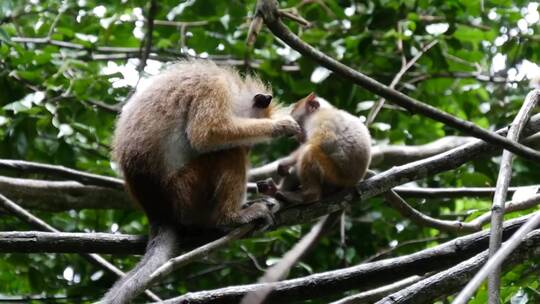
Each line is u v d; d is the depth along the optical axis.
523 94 14.41
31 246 8.25
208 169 8.94
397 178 9.02
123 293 7.36
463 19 15.42
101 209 12.65
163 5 14.79
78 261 13.03
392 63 14.27
